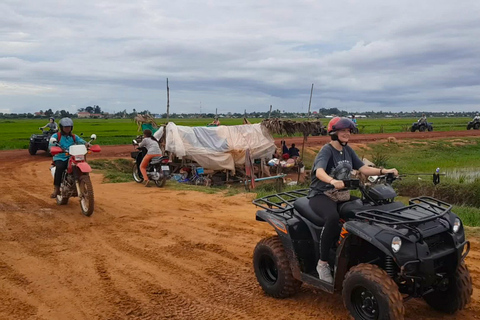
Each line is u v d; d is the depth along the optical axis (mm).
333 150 4770
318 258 4789
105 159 22484
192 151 18031
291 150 21688
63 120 10320
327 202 4637
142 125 20984
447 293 4496
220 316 4781
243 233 8258
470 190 15797
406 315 4621
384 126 70375
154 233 8328
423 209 4426
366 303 4102
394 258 3871
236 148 18844
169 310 4969
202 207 10922
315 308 4902
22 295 5445
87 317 4832
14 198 11836
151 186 14562
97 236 8133
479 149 36062
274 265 5273
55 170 10516
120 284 5773
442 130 54344
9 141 38281
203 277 5984
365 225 4156
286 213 5211
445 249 4125
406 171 23453
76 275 6117
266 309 4922
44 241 7805
